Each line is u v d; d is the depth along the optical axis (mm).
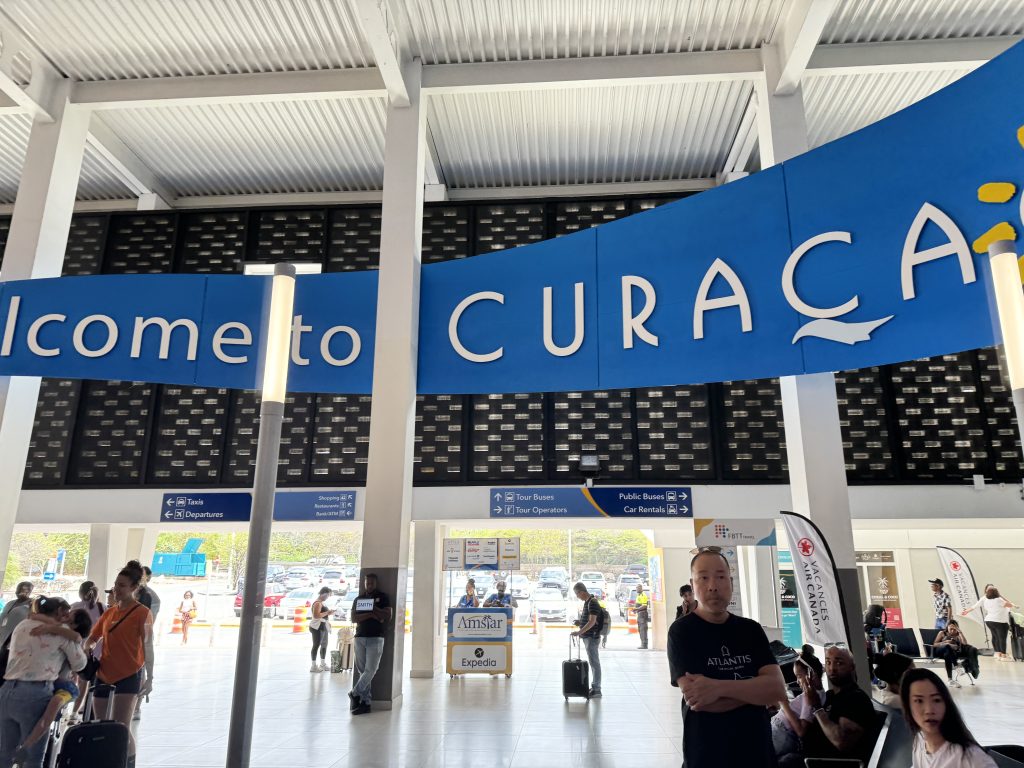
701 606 2709
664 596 14867
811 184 7406
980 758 2848
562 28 9578
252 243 13156
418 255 9539
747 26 9484
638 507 11398
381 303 9188
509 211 12883
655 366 7922
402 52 9758
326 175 13234
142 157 12656
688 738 2553
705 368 7652
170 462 12297
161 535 31812
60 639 4430
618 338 8203
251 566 4359
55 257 10094
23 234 9867
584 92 10773
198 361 9000
